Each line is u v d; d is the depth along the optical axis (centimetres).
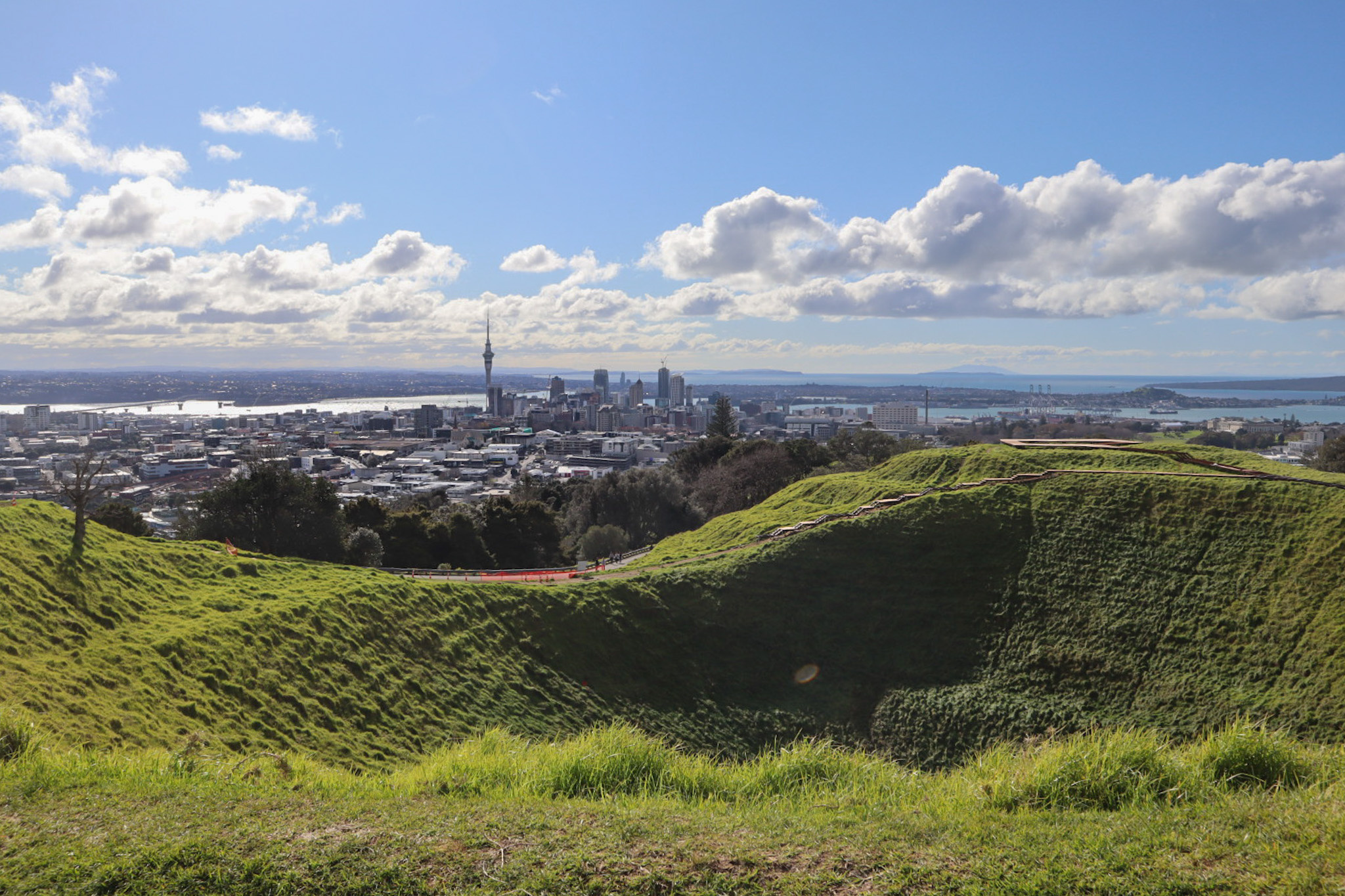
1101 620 3578
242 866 686
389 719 2802
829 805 928
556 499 11756
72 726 1917
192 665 2539
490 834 763
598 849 727
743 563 4397
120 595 2861
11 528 2847
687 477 12006
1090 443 5303
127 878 671
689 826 792
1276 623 3228
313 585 3562
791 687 3662
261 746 2300
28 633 2305
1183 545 3825
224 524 6222
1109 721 3095
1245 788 889
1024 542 4178
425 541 7412
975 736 3200
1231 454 4884
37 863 693
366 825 789
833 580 4212
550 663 3556
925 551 4275
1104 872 660
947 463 5472
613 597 4053
